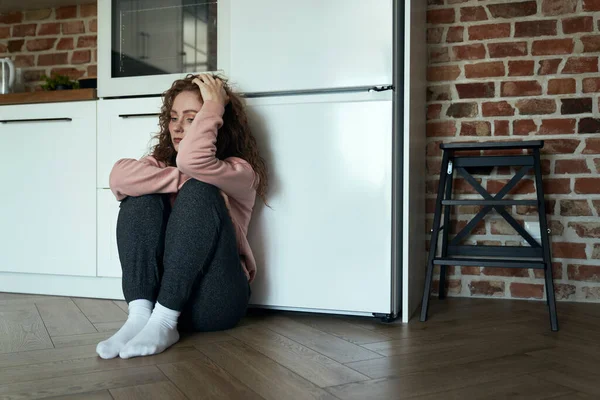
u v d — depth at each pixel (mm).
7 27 2986
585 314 2025
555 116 2305
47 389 1155
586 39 2275
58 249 2271
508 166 2348
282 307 1912
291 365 1342
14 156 2316
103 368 1301
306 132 1870
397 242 1900
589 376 1286
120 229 1523
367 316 1939
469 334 1697
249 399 1108
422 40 2256
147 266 1505
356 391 1165
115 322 1812
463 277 2412
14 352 1440
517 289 2355
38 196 2291
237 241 1683
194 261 1479
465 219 2400
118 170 1551
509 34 2348
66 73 2920
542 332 1733
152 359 1379
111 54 2211
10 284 2377
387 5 1793
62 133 2258
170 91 1819
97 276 2238
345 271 1836
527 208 2340
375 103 1805
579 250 2291
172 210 1514
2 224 2334
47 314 1934
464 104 2395
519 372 1312
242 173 1647
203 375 1255
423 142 2320
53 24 2936
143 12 2186
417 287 2146
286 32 1890
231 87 1947
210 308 1580
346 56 1831
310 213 1866
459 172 2260
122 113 2188
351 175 1827
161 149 1814
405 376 1270
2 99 2314
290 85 1889
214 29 2109
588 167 2281
